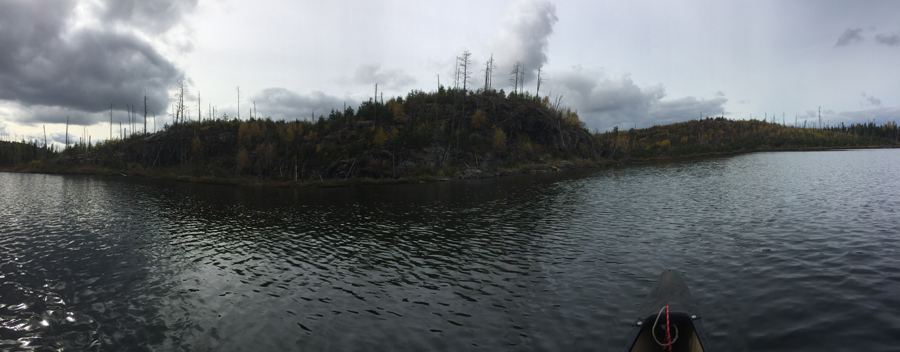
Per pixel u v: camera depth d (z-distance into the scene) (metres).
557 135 125.00
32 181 83.56
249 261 21.86
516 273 18.55
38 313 15.05
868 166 70.38
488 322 13.46
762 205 32.78
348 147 89.62
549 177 77.56
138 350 12.27
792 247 19.72
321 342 12.45
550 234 26.33
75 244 26.03
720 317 12.75
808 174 58.75
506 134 114.44
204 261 21.94
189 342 12.70
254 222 34.03
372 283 17.88
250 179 83.44
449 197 49.62
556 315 13.74
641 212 33.00
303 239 27.11
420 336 12.65
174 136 126.44
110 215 38.06
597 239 24.28
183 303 15.93
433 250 23.34
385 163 85.62
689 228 25.80
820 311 12.49
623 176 72.00
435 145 92.75
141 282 18.53
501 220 32.22
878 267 16.02
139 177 97.81
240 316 14.59
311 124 122.75
